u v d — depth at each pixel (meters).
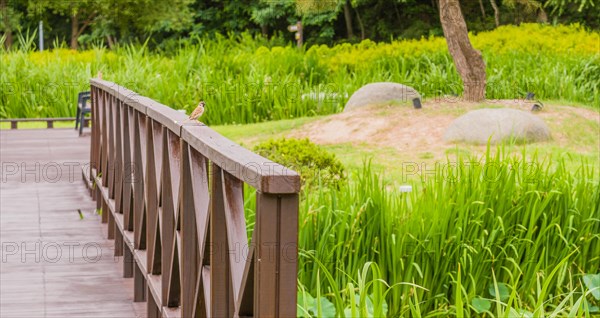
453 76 14.55
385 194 5.55
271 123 12.66
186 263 3.31
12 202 7.39
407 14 31.12
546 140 10.04
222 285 2.74
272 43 27.92
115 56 17.02
